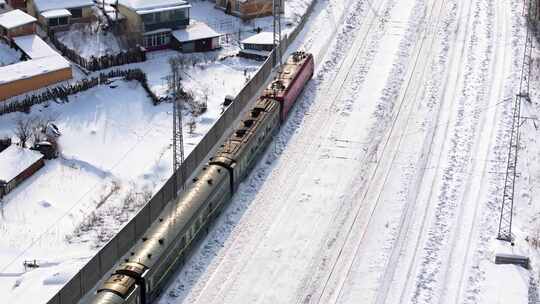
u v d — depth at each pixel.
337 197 69.56
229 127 79.44
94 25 104.25
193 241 61.44
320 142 78.94
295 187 71.06
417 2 114.69
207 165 67.94
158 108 85.00
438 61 96.94
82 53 97.81
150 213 63.09
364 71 94.50
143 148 77.88
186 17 101.44
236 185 69.12
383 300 56.84
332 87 90.50
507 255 60.47
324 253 62.06
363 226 65.56
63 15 101.69
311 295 57.34
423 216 67.00
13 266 60.09
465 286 58.09
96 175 73.38
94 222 65.62
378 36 104.06
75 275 53.84
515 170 69.12
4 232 64.75
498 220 66.44
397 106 86.50
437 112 85.06
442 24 107.38
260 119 75.06
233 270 59.97
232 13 111.12
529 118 79.19
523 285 57.84
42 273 58.72
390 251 62.38
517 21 108.06
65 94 86.44
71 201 69.25
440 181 72.25
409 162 75.44
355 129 81.44
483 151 77.44
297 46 100.62
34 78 87.94
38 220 66.50
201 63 95.88
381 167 74.56
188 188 63.91
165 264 56.88
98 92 87.69
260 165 74.62
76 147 78.06
